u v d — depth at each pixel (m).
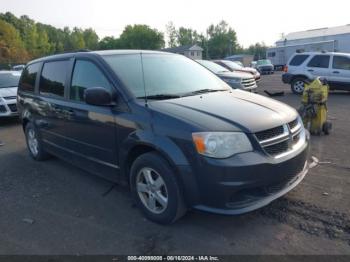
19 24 94.75
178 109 3.50
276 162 3.24
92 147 4.31
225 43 110.75
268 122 3.37
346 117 9.13
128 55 4.47
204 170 3.11
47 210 4.14
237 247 3.20
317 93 7.10
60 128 4.93
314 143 6.56
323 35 45.72
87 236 3.51
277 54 44.09
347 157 5.60
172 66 4.65
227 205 3.14
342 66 13.77
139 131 3.56
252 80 12.52
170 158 3.26
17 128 9.28
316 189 4.32
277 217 3.68
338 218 3.60
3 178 5.30
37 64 5.84
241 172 3.06
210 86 4.55
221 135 3.12
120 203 4.22
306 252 3.07
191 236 3.41
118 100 3.85
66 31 114.06
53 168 5.65
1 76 10.98
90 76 4.32
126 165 3.87
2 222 3.90
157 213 3.61
